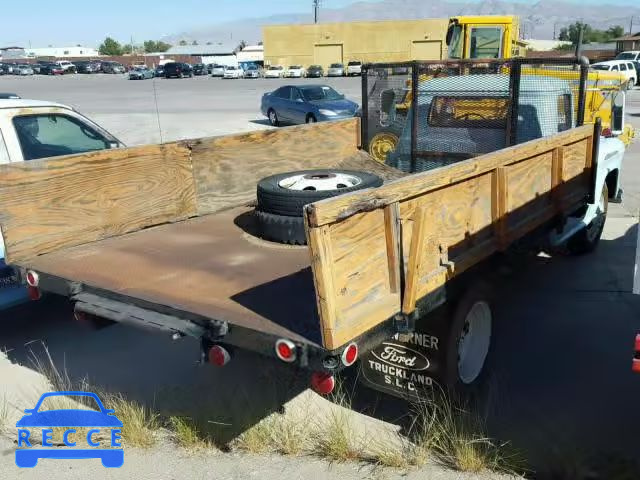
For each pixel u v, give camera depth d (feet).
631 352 16.05
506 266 14.85
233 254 14.32
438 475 11.31
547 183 16.03
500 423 12.87
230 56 307.58
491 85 19.92
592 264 22.71
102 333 18.07
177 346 17.17
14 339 17.69
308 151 20.93
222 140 18.12
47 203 14.06
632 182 36.17
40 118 18.04
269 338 9.75
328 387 9.44
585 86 19.57
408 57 216.74
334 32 223.92
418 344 12.47
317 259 8.79
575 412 13.29
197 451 12.32
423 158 21.52
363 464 11.75
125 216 15.89
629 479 10.99
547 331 17.22
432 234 11.40
